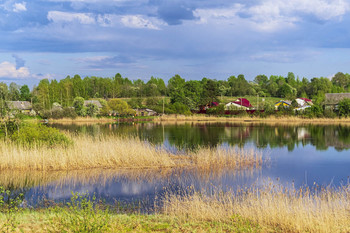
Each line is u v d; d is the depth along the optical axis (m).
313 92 136.88
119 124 64.25
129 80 174.25
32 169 20.84
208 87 99.69
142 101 109.69
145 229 9.51
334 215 10.77
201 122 68.50
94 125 61.56
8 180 18.41
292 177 19.84
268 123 64.00
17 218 10.02
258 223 10.48
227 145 33.38
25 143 23.56
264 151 29.56
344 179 19.45
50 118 75.19
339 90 141.50
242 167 22.34
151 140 37.25
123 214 12.16
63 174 19.83
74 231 8.47
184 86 104.31
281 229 10.02
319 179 19.45
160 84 154.62
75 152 22.16
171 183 17.83
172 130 50.12
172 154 26.02
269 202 11.50
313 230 9.68
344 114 70.88
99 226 8.82
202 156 24.11
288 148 31.55
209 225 10.09
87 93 130.38
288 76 196.00
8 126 25.53
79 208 12.58
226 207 12.27
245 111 79.75
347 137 40.16
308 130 49.00
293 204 11.68
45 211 11.99
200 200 12.79
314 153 28.70
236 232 9.55
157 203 14.11
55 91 109.00
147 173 20.16
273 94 144.50
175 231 9.43
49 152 22.16
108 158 22.11
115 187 16.97
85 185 17.39
